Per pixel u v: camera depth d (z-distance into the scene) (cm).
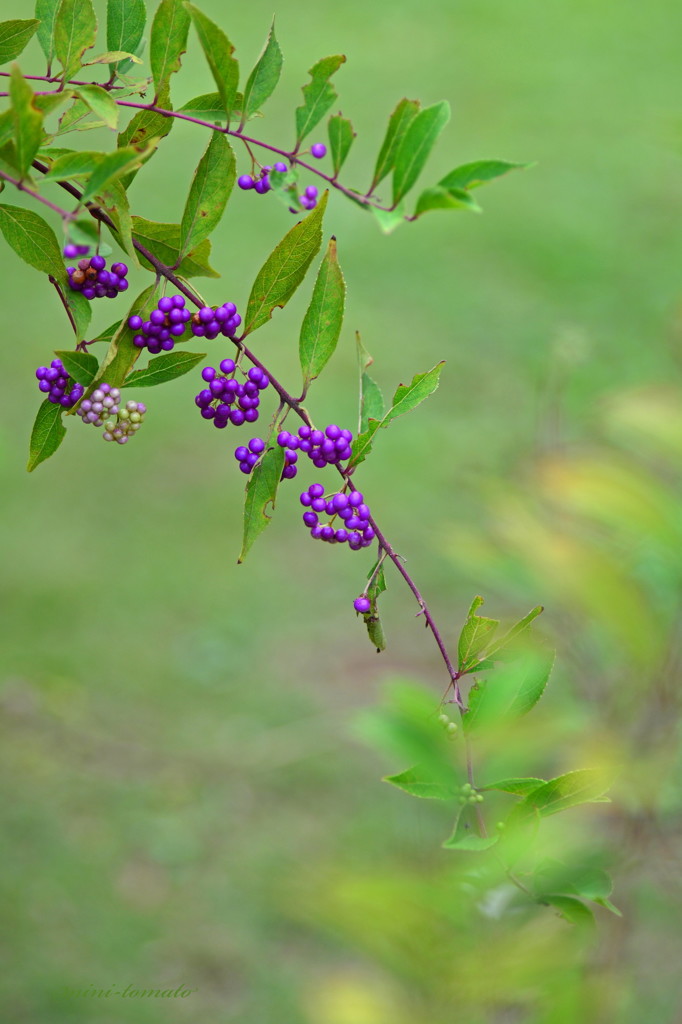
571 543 185
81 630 598
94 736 474
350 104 1183
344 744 525
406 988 163
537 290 900
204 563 655
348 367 806
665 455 190
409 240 975
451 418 740
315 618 616
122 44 131
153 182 1011
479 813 121
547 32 1401
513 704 121
